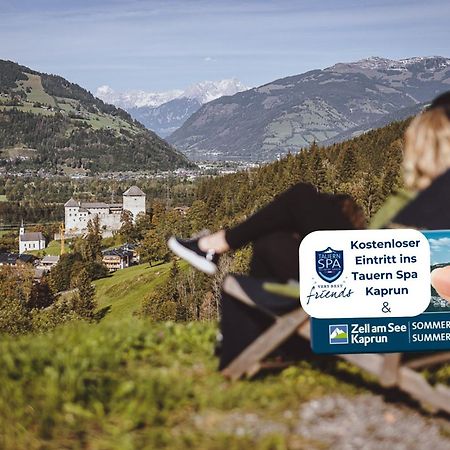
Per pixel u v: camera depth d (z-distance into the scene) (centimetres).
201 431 445
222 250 539
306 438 439
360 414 469
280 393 493
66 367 504
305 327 530
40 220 19688
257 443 431
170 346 584
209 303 4944
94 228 16150
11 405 465
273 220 533
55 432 443
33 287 10000
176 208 14875
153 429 448
